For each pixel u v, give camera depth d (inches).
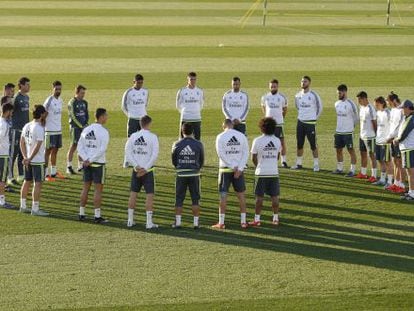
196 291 1396.4
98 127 1765.5
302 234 1711.4
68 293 1381.6
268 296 1379.2
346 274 1483.8
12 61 3801.7
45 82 3353.8
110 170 2210.9
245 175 2222.0
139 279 1445.6
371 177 2167.8
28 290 1391.5
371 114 2133.4
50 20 5226.4
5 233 1684.3
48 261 1525.6
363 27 5206.7
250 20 5477.4
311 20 5565.9
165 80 3459.6
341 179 2183.8
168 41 4488.2
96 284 1421.0
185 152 1716.3
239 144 1728.6
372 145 2146.9
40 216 1808.6
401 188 2055.9
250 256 1572.3
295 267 1517.0
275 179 1754.4
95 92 3198.8
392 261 1553.9
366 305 1349.7
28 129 1804.9
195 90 2402.8
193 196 1731.1
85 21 5216.5
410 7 6461.6
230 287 1414.9
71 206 1895.9
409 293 1401.3
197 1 6476.4
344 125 2204.7
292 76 3577.8
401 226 1772.9
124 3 6215.6
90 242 1637.6
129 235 1688.0
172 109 2935.5
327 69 3737.7
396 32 4985.2
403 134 1955.0
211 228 1745.8
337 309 1332.4
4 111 1876.2
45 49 4148.6
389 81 3474.4
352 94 3213.6
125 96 2373.3
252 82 3432.6
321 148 2512.3
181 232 1713.8
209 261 1541.6
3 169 1866.4
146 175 1721.2
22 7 5826.8
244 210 1750.7
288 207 1915.6
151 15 5605.3
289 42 4525.1
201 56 4040.4
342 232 1729.8
